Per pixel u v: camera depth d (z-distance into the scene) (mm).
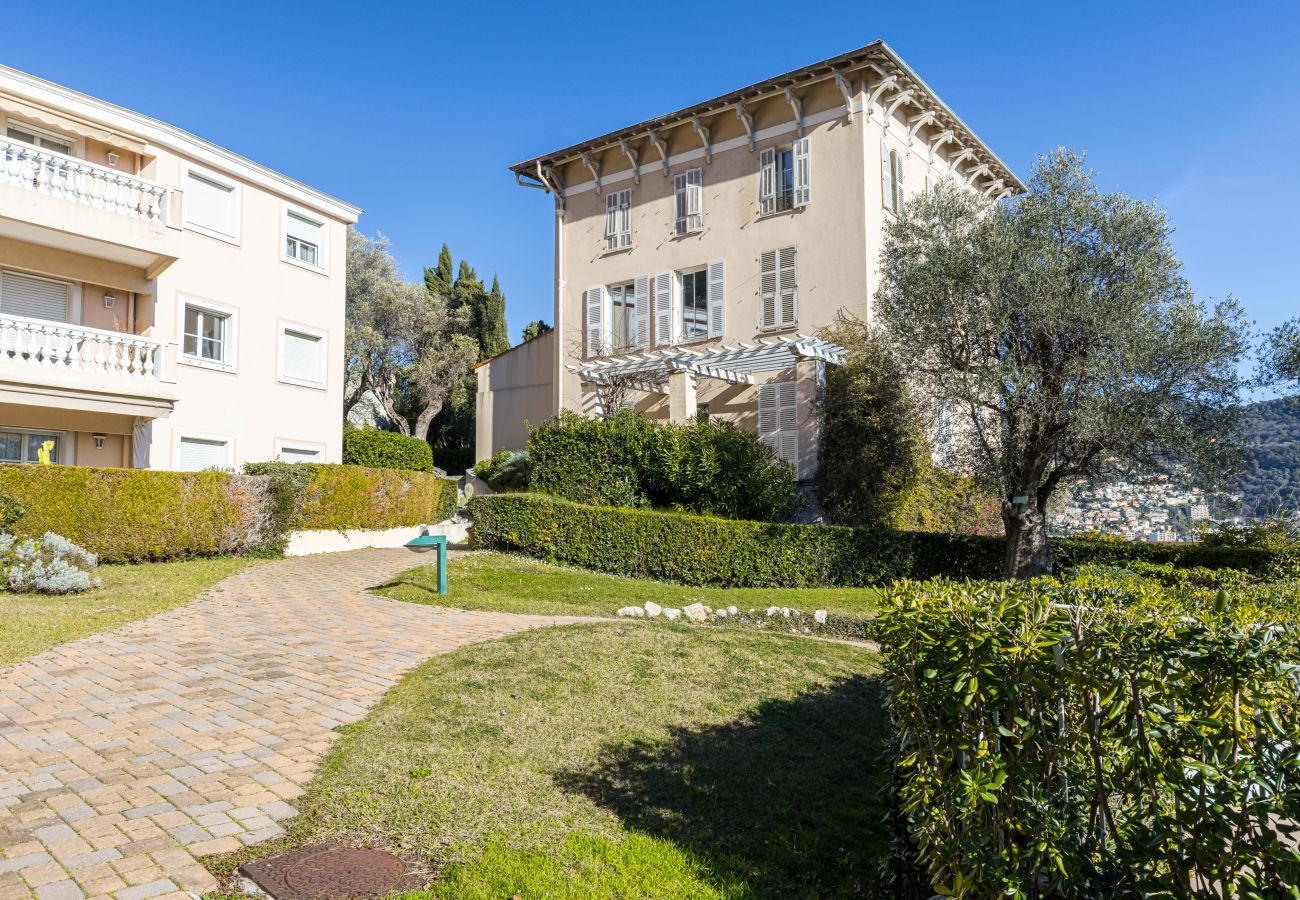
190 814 4324
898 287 15078
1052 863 2752
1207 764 2377
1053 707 2838
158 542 14125
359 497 18172
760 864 4105
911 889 3689
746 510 16422
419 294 37000
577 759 5336
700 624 10711
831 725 6527
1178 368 12398
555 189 25031
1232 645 2400
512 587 12625
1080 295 12797
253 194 20250
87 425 17188
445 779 4871
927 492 18234
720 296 21719
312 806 4461
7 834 4004
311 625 9680
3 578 10828
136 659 7691
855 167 19750
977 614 3012
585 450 17078
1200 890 2438
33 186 15695
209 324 19297
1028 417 13320
